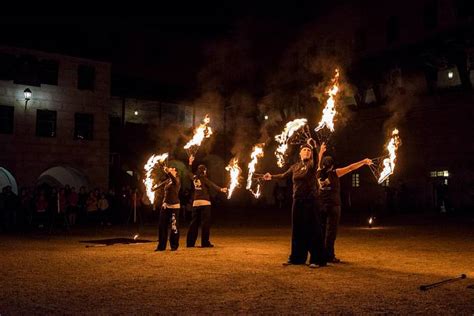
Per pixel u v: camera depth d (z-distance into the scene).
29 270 8.79
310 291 6.78
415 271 8.59
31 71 30.14
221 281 7.55
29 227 22.09
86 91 32.41
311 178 9.08
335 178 9.61
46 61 30.97
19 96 29.86
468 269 8.89
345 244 13.64
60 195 20.28
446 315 5.50
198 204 12.77
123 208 25.11
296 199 9.15
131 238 16.05
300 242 9.20
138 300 6.28
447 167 30.86
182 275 8.12
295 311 5.68
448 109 30.97
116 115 36.28
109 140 34.47
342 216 28.44
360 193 35.53
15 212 21.84
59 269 8.88
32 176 30.08
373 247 12.84
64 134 31.38
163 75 38.62
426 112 32.09
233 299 6.30
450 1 31.42
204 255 10.85
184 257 10.49
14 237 16.72
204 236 12.73
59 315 5.56
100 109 32.94
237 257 10.46
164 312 5.66
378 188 34.25
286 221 25.31
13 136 29.55
